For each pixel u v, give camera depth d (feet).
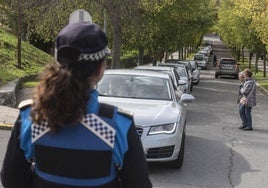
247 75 48.29
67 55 7.41
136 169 7.70
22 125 7.79
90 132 7.41
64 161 7.41
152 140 26.21
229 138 42.09
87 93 7.51
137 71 34.37
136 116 26.66
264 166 31.07
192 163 30.66
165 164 28.37
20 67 78.95
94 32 7.50
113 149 7.47
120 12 71.00
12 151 7.91
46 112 7.28
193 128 47.11
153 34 105.50
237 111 64.64
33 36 121.29
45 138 7.45
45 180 7.55
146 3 73.10
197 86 112.68
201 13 152.35
